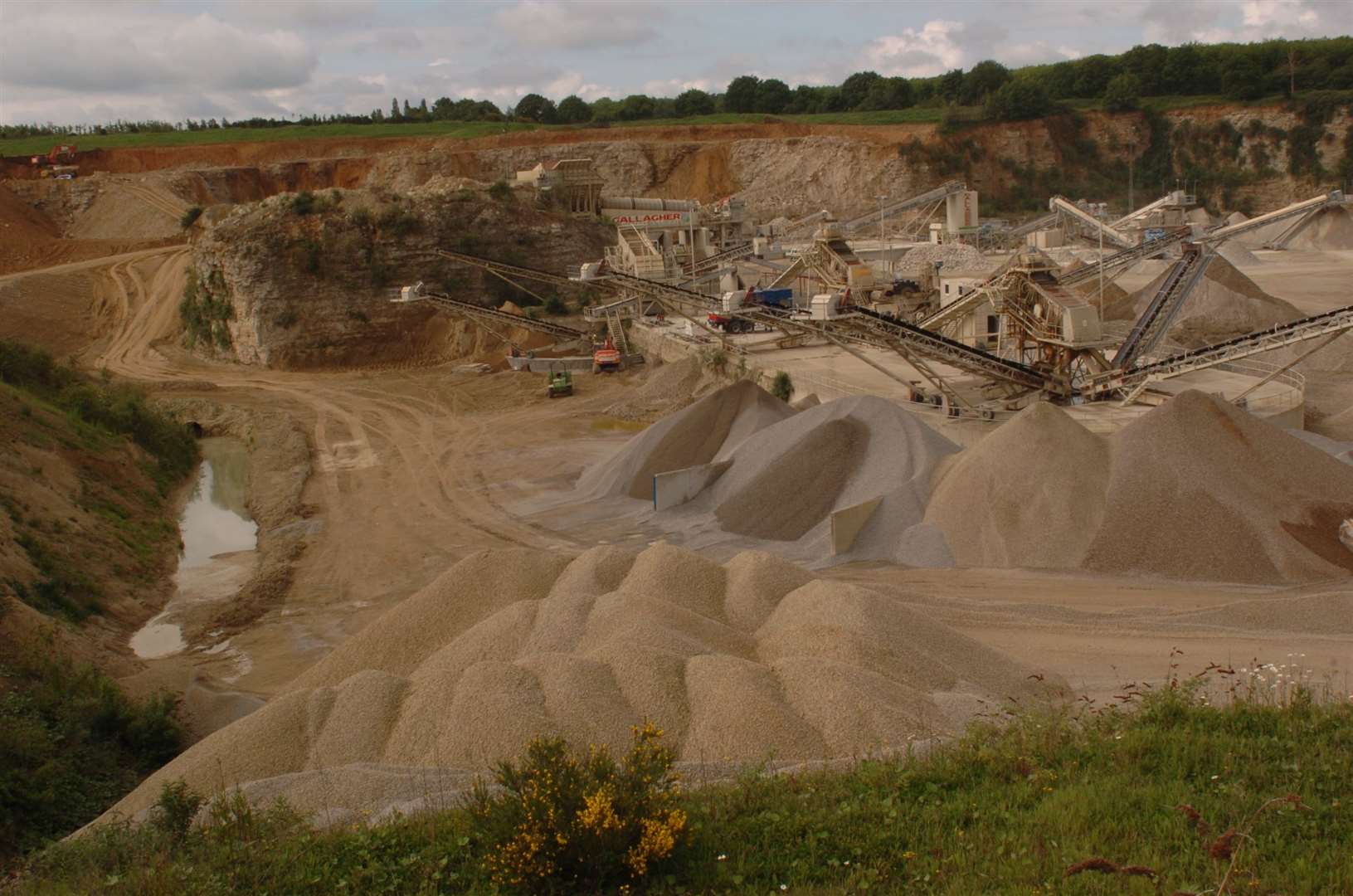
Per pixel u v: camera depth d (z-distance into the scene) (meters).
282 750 17.81
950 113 148.62
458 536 37.81
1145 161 144.25
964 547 30.31
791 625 21.03
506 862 10.55
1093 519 29.34
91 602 31.38
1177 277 48.69
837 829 11.26
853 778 12.87
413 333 77.94
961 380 49.88
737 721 16.80
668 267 82.00
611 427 53.75
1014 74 174.12
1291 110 138.62
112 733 22.20
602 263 69.31
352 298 77.75
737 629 21.84
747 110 177.50
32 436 39.94
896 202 135.50
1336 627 22.77
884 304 70.12
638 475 40.91
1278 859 9.62
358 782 15.66
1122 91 146.88
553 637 20.69
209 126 163.62
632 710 17.59
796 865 10.60
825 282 60.84
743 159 142.38
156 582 35.22
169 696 24.45
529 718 17.09
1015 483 30.98
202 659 28.73
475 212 83.69
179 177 119.25
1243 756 12.22
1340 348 52.72
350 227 79.31
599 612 21.48
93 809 19.09
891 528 32.03
